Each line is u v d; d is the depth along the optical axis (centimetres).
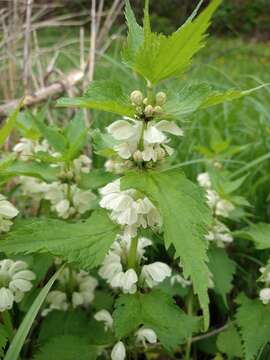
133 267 24
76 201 29
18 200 38
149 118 20
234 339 29
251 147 51
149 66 19
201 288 17
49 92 47
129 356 26
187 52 18
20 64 57
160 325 22
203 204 19
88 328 28
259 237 27
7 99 52
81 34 55
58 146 28
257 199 45
